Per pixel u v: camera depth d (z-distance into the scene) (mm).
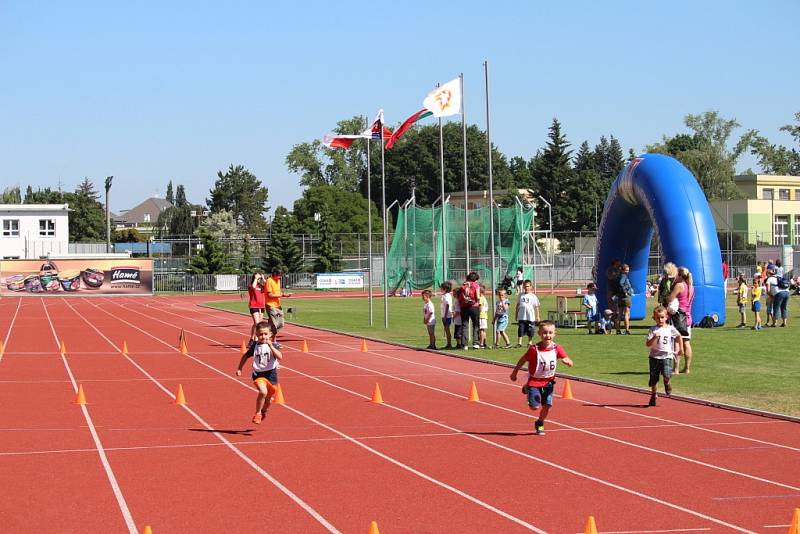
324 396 18406
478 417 15852
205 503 10203
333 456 12656
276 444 13492
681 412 16234
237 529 9211
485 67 31562
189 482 11172
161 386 20016
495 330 27812
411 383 20391
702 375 20688
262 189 141750
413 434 14266
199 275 75250
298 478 11375
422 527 9305
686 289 21016
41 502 10242
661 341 16922
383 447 13266
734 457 12531
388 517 9656
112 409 16812
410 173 125438
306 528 9250
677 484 11047
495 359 24812
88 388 19688
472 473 11648
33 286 69000
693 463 12172
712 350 25547
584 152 130375
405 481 11234
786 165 132500
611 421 15328
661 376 20578
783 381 19703
